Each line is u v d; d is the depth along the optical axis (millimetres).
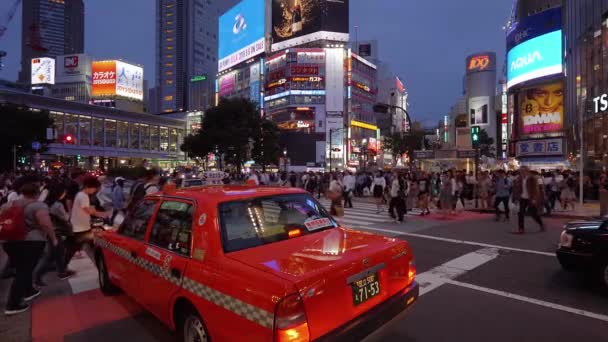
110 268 4680
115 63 111500
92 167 85750
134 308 4676
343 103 96250
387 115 128250
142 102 121062
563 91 39625
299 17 101938
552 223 11312
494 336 3748
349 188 16469
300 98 95062
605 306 4504
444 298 4863
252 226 3303
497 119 88750
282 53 98938
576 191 18234
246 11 116938
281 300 2324
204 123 44031
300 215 3764
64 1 146125
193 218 3301
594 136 28016
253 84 111125
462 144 65938
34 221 4754
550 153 38469
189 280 3021
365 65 107312
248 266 2701
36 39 78312
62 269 6062
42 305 4816
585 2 30406
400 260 3346
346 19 99750
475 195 16062
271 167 76938
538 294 4965
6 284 5883
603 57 26781
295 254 2947
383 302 3066
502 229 10312
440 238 9062
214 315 2740
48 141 41375
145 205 4285
